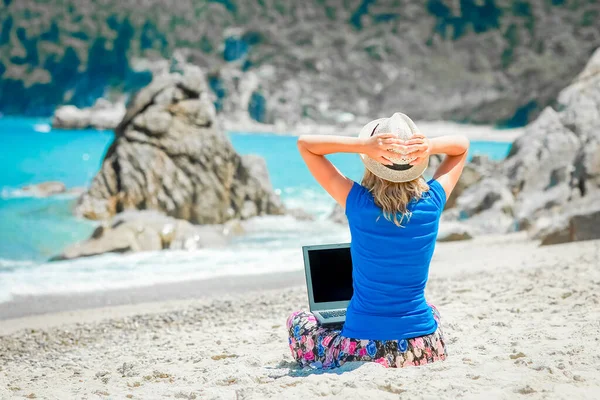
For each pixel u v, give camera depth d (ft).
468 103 317.83
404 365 13.25
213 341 21.59
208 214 63.36
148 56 385.09
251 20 395.34
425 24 366.43
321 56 346.13
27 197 71.97
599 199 50.93
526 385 11.85
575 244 41.93
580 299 22.62
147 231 52.31
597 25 343.05
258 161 68.90
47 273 43.34
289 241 57.21
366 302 13.25
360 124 307.37
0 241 52.42
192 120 65.16
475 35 358.64
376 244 12.90
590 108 67.15
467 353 15.26
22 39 400.26
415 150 12.37
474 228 57.11
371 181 13.08
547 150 63.57
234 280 40.50
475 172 67.05
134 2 394.93
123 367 17.88
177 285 39.22
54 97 390.01
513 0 359.05
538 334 17.21
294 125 300.20
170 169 63.16
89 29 395.75
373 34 371.15
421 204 12.91
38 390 15.87
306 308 28.27
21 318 31.53
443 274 35.68
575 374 12.75
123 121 65.26
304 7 390.63
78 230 57.41
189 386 14.35
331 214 69.67
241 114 299.58
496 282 28.99
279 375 14.48
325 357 14.14
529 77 319.47
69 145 152.56
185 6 402.31
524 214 56.34
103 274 42.93
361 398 11.57
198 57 363.56
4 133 201.46
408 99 321.73
